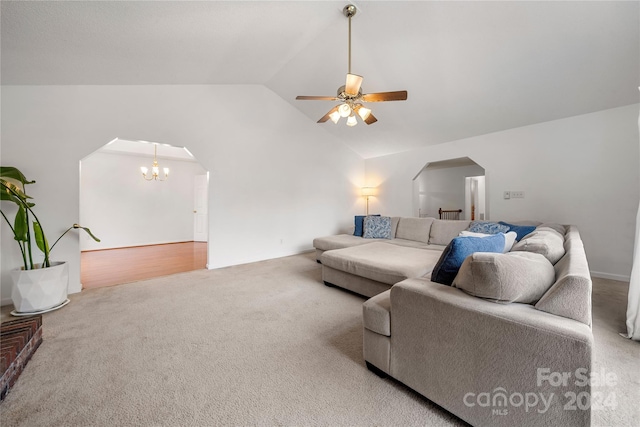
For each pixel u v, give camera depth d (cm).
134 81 316
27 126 263
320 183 536
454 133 430
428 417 119
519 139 377
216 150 394
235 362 161
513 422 99
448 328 115
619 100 291
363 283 264
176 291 290
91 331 199
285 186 479
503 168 394
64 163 280
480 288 111
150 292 287
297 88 428
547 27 233
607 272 312
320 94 430
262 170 446
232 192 411
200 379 146
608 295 259
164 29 229
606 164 310
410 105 394
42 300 232
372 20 268
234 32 263
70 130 284
